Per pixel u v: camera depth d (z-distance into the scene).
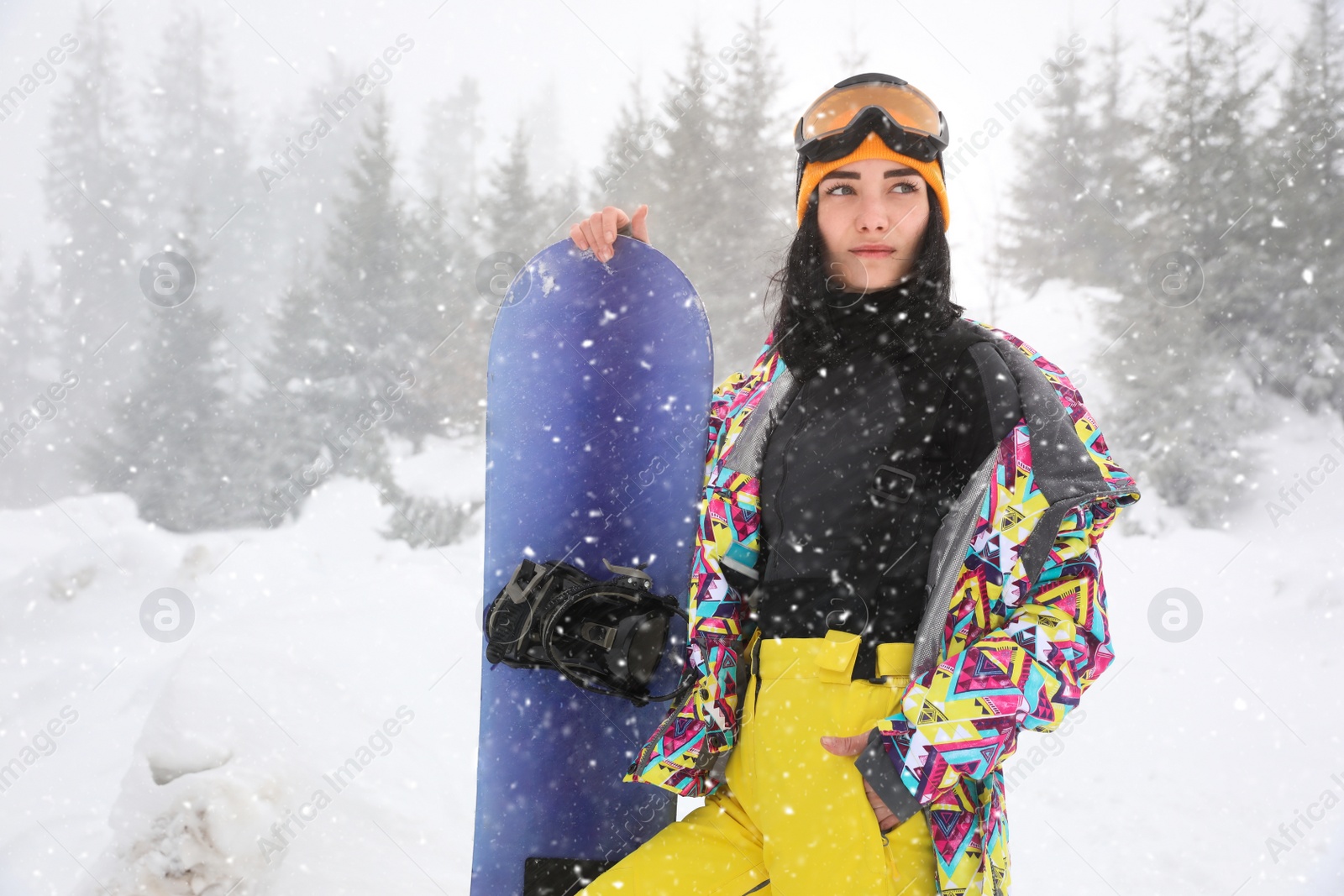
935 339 1.37
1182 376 14.16
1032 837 3.65
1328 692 5.63
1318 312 14.34
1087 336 17.41
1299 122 15.88
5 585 7.09
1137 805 3.93
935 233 1.42
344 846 2.47
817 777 1.23
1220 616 7.87
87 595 7.20
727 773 1.40
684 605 1.72
